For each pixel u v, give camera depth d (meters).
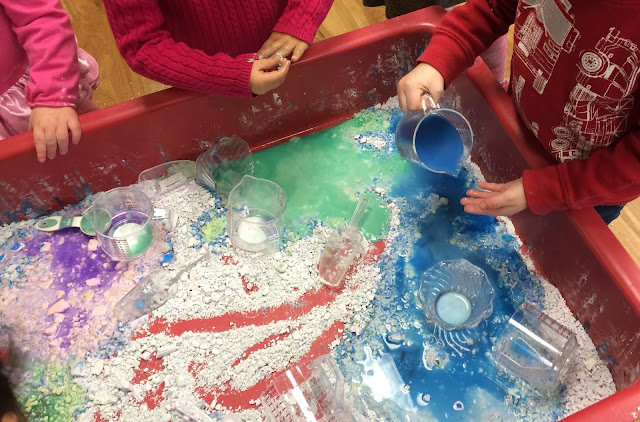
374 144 1.15
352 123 1.19
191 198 1.09
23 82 1.15
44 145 0.97
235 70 0.92
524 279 0.98
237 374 0.91
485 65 1.02
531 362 0.88
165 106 1.01
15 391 0.90
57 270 1.02
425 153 0.96
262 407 0.88
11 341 0.94
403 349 0.92
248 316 0.96
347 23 1.69
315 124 1.19
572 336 0.88
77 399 0.89
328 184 1.11
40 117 0.97
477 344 0.92
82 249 1.05
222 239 1.04
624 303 0.81
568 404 0.86
